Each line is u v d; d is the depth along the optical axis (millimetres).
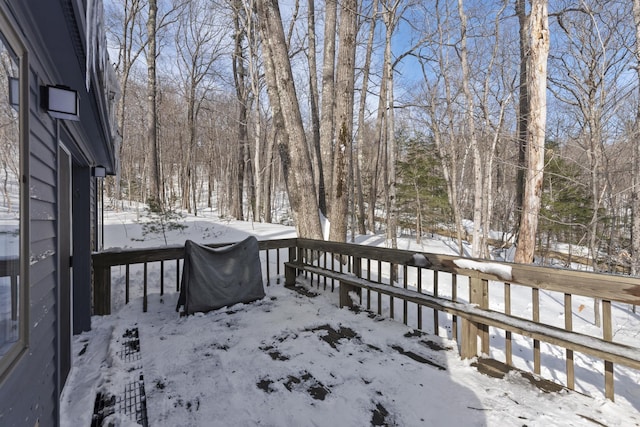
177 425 1927
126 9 16938
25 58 1395
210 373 2512
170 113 23203
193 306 3820
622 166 7250
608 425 1840
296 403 2127
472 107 9812
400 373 2484
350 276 4121
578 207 10156
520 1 9945
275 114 7461
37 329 1595
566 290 2182
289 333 3277
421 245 12906
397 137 17312
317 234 6801
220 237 9836
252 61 14609
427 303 3057
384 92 14312
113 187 19094
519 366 2852
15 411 1291
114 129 3484
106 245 8438
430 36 11734
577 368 2881
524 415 1951
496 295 5809
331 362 2670
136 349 2951
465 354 2697
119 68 18047
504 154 12516
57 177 1966
